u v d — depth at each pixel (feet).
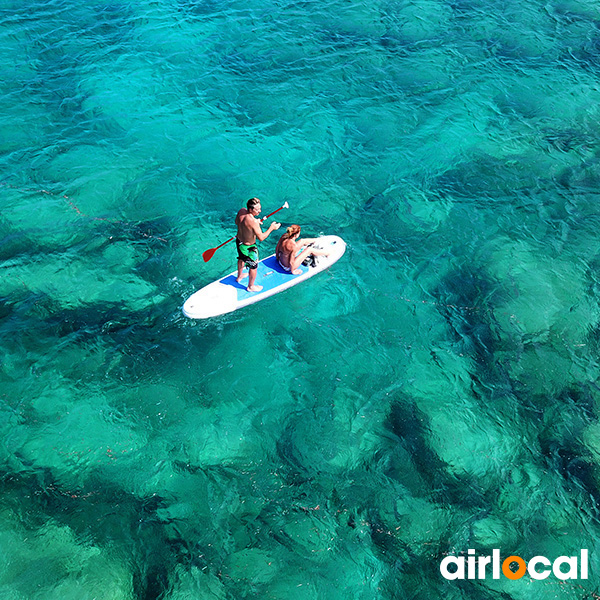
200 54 63.31
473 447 32.50
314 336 37.83
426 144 53.26
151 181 48.75
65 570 27.22
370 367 36.29
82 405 33.58
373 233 45.09
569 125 55.98
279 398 34.47
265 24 68.44
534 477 31.32
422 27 68.64
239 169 50.34
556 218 46.70
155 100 57.16
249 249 36.52
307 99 57.98
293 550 28.35
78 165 49.80
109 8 70.08
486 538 28.99
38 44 63.57
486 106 57.77
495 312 39.68
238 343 37.17
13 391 34.04
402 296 40.57
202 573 27.48
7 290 39.68
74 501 29.60
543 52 65.36
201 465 31.32
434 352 37.22
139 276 41.06
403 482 30.89
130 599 26.63
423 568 27.96
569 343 37.83
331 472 31.22
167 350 36.63
